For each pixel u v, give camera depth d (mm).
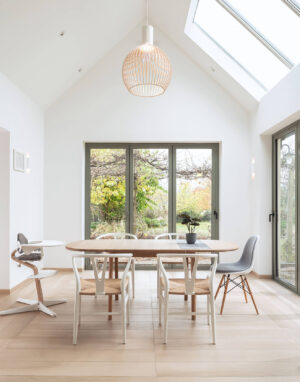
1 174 3805
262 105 4504
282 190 4348
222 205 5043
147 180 5215
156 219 5211
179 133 5035
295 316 3066
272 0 3260
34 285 4168
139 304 3418
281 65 4023
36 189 4719
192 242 3281
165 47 5047
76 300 2486
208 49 4574
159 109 5035
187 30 4488
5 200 3787
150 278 4605
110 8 3990
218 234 5203
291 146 4062
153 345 2436
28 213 4402
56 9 3305
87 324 2852
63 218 5008
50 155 5031
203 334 2641
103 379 1967
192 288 2506
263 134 4621
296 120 3826
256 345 2441
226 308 3287
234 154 5062
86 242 3375
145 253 2945
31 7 3057
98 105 5035
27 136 4363
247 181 5051
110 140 5039
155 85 3189
